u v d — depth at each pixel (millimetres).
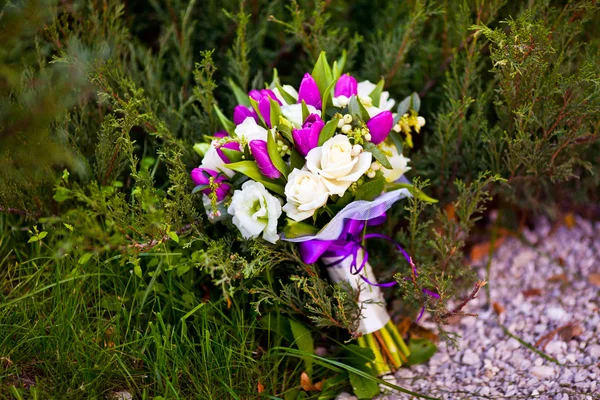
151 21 1371
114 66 1216
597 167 1320
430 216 1291
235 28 1343
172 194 1127
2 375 1059
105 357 1082
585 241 1416
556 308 1275
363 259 1135
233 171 1093
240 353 1108
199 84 1312
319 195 1041
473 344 1239
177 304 1144
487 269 1315
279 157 1061
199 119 1245
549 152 1187
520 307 1297
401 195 1105
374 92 1126
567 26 1184
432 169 1298
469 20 1228
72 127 1207
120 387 1085
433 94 1309
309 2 1331
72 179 1188
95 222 1097
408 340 1248
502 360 1202
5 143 1097
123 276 1144
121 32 1256
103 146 1146
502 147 1236
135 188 1098
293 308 1136
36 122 1102
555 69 1135
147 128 1181
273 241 1066
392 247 1267
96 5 1261
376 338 1190
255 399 1110
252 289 1101
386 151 1101
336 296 1099
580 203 1426
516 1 1268
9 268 1150
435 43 1317
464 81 1226
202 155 1142
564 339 1216
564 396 1115
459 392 1149
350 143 1062
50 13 1185
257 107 1104
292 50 1379
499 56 1102
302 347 1149
